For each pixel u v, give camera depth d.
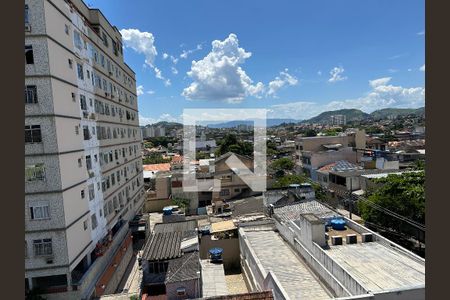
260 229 19.89
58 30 15.07
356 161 41.03
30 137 14.08
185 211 29.55
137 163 32.91
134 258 24.64
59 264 14.32
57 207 14.30
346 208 30.20
